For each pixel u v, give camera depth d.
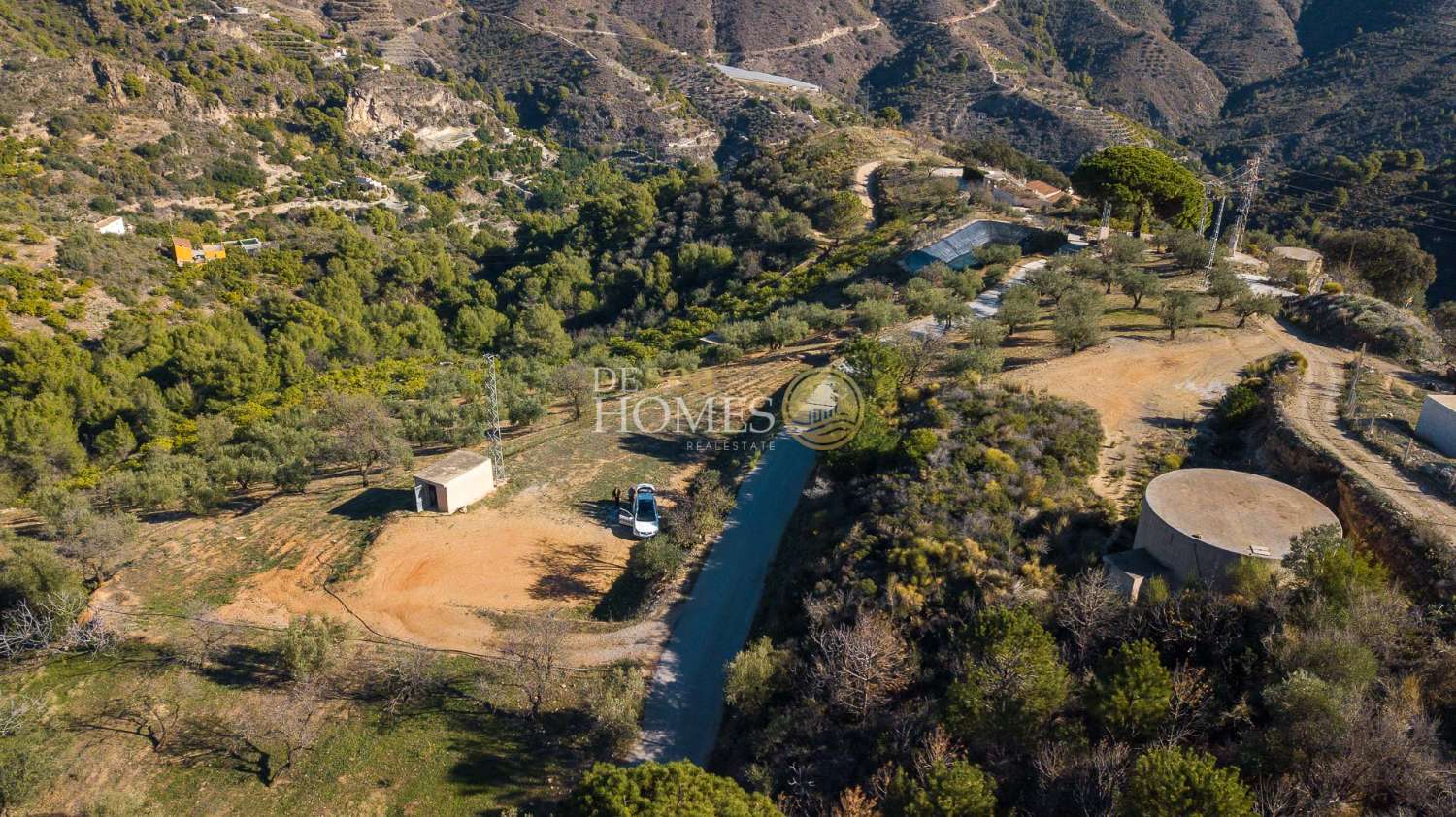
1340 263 63.47
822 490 34.75
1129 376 38.44
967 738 20.75
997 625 21.70
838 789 21.38
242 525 39.41
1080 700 20.78
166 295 83.69
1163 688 18.95
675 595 32.28
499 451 42.28
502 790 24.31
